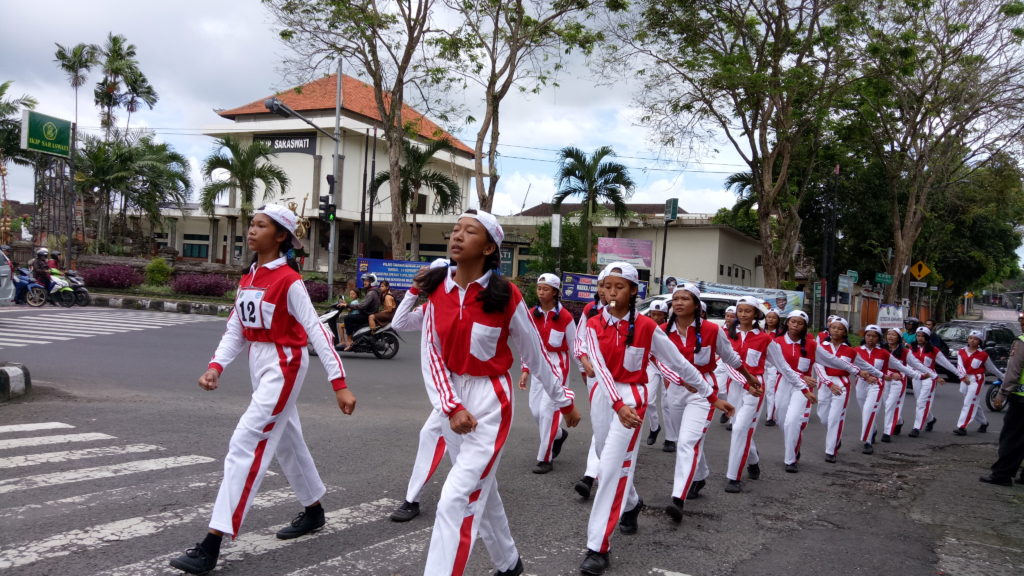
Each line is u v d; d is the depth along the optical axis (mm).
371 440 7223
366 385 10898
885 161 27297
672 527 5137
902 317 26406
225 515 3635
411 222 36688
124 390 9133
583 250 28109
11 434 6547
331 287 23500
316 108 37594
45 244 29797
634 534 4918
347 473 5953
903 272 28844
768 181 22625
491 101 21344
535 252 29141
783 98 21672
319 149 38156
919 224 28000
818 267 35406
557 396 3498
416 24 21375
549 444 6461
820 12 20047
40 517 4348
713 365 5836
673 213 18906
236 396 9125
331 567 3879
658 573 4180
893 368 9812
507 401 3252
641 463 7234
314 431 7543
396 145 23016
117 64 37688
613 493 4148
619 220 30234
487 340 3170
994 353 19359
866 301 35906
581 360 4992
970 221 35438
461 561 3076
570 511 5301
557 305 6863
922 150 26469
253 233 3887
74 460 5719
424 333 3285
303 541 4258
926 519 5809
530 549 4445
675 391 5953
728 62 19781
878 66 20641
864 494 6547
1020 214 37906
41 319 16953
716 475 6965
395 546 4266
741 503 5941
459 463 3160
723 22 20484
